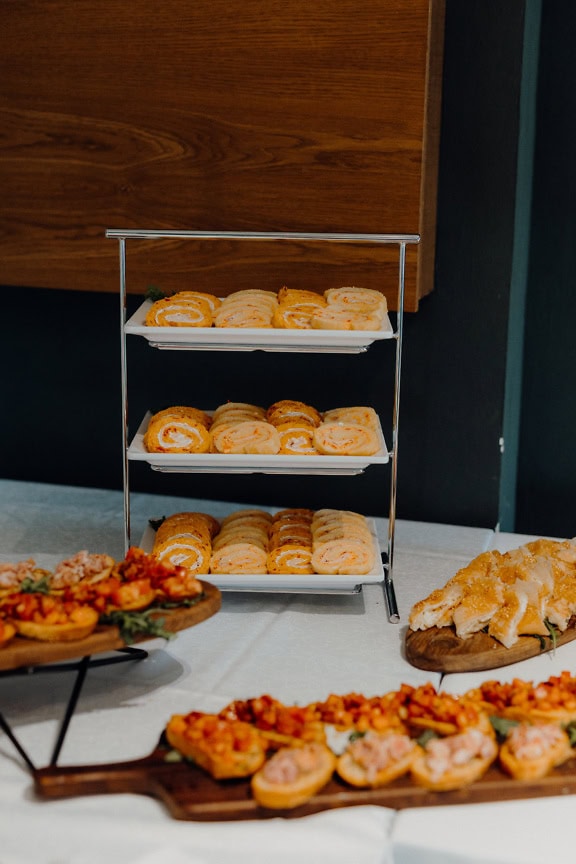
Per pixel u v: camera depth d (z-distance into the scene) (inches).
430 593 58.2
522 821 36.8
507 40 60.9
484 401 67.2
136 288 64.7
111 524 68.7
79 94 62.1
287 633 52.5
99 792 38.1
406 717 39.9
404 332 67.5
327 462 52.7
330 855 35.2
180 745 38.9
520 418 76.5
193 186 61.9
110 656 48.8
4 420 76.9
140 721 44.1
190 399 72.6
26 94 62.9
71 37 61.2
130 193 63.1
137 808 37.5
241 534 56.6
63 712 44.8
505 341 65.9
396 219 59.3
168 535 55.4
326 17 57.2
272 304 56.1
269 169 60.5
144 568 45.5
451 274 65.6
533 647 49.4
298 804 36.4
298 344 52.9
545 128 70.6
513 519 77.6
